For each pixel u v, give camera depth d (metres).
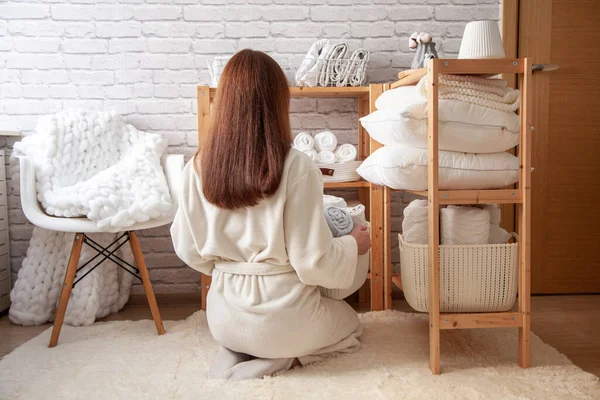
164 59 2.60
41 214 1.99
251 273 1.60
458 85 1.73
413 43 2.36
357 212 1.95
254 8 2.60
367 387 1.57
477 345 1.92
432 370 1.68
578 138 2.62
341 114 2.68
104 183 2.02
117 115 2.43
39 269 2.32
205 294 2.40
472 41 1.83
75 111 2.32
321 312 1.69
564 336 2.07
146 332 2.13
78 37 2.57
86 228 1.95
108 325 2.22
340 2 2.62
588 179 2.65
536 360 1.79
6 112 2.56
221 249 1.59
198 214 1.59
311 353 1.73
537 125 2.61
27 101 2.57
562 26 2.57
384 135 1.88
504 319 1.73
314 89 2.34
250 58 1.54
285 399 1.50
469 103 1.72
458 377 1.64
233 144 1.48
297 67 2.62
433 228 1.69
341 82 2.42
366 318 2.23
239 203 1.49
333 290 1.83
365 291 2.62
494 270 1.76
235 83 1.52
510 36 2.58
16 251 2.58
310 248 1.53
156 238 2.64
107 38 2.58
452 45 2.66
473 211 1.82
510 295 1.77
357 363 1.75
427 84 1.71
